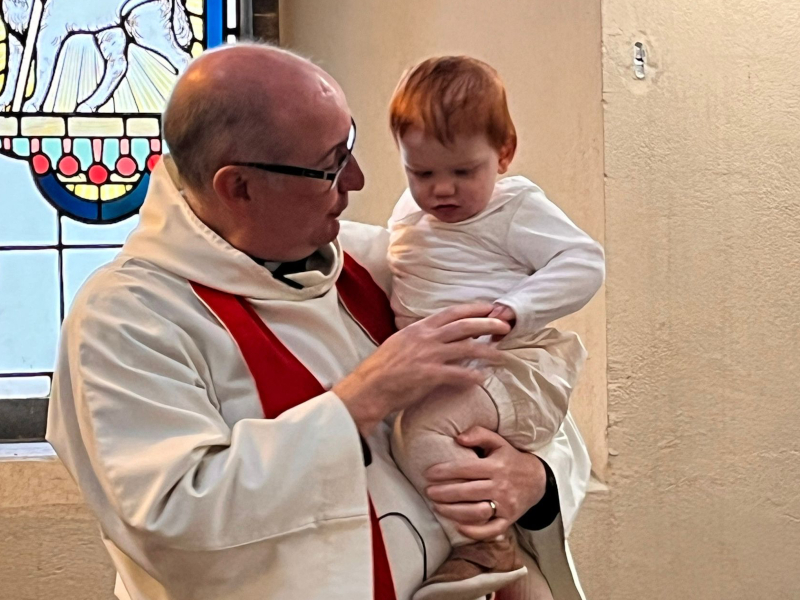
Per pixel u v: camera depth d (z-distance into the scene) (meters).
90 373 1.57
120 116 3.21
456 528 1.70
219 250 1.71
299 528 1.54
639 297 2.61
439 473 1.68
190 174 1.71
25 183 3.14
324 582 1.53
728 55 2.68
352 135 1.71
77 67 3.20
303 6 3.35
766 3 2.71
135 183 3.20
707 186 2.67
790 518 2.79
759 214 2.72
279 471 1.53
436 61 1.73
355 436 1.58
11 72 3.17
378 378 1.62
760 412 2.75
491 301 1.76
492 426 1.72
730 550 2.74
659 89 2.60
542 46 2.71
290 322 1.76
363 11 3.20
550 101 2.70
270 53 1.69
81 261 3.15
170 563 1.54
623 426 2.62
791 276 2.76
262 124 1.63
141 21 3.24
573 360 1.83
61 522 2.57
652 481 2.66
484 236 1.77
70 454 1.65
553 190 2.72
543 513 1.83
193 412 1.57
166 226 1.73
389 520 1.68
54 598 2.57
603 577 2.64
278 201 1.67
